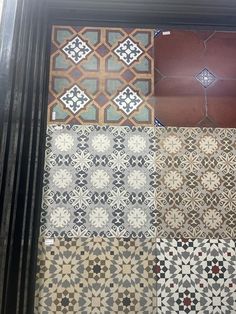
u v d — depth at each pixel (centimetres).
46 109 124
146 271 115
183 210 121
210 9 127
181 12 129
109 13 130
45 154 122
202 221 120
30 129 109
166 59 134
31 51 113
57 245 115
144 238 118
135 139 126
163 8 127
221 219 121
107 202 120
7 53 97
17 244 99
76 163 123
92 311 111
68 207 119
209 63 135
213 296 114
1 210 90
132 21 133
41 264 113
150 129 128
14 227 99
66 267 114
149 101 130
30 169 108
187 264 116
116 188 122
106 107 129
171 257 117
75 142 125
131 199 121
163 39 136
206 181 124
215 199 123
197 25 135
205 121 129
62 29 134
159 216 120
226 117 130
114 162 124
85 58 132
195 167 125
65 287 112
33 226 109
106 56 133
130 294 113
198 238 119
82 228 117
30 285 105
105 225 118
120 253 116
